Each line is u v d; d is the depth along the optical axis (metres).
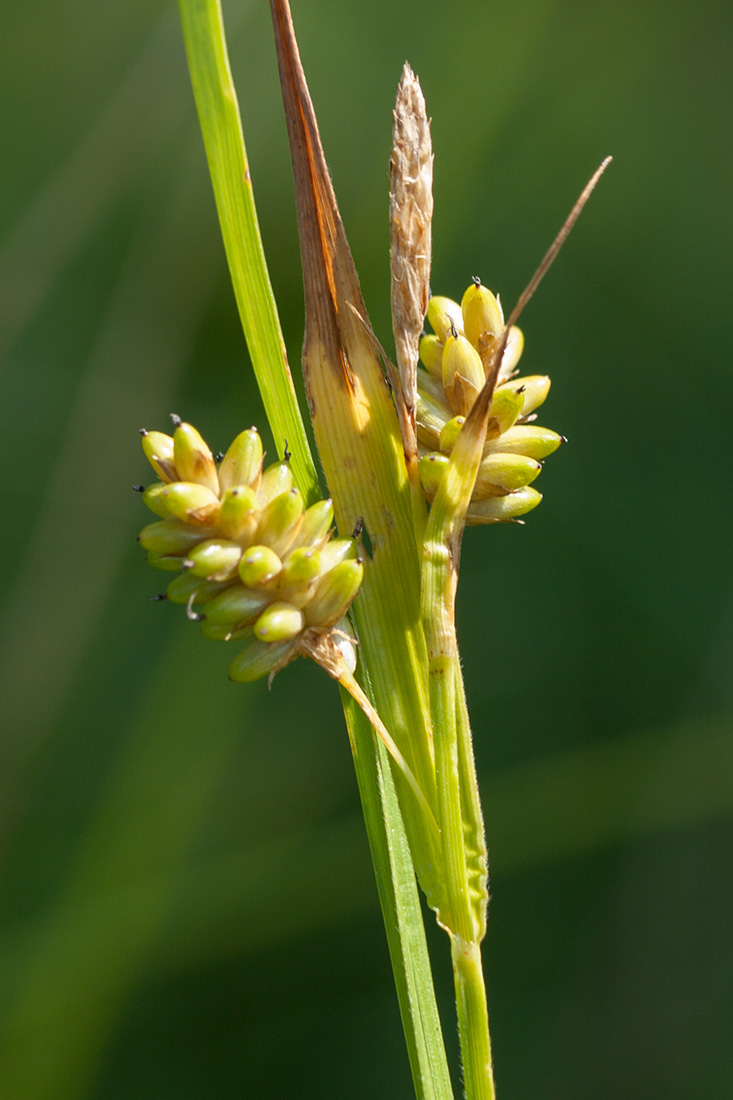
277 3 0.16
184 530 0.16
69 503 0.28
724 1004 0.28
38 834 0.27
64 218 0.28
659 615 0.31
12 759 0.27
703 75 0.34
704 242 0.34
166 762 0.24
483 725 0.30
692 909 0.29
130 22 0.32
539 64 0.32
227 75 0.16
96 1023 0.23
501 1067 0.28
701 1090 0.27
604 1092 0.28
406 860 0.16
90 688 0.28
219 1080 0.27
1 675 0.27
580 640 0.31
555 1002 0.29
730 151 0.34
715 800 0.28
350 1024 0.28
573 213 0.15
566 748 0.30
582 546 0.32
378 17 0.31
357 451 0.16
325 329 0.16
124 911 0.23
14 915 0.25
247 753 0.29
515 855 0.28
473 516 0.16
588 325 0.34
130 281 0.29
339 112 0.31
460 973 0.16
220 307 0.30
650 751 0.29
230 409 0.30
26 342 0.31
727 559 0.32
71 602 0.28
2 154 0.31
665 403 0.34
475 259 0.34
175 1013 0.27
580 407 0.34
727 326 0.34
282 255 0.30
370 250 0.29
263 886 0.27
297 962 0.28
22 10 0.32
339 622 0.16
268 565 0.15
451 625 0.16
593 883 0.30
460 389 0.16
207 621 0.16
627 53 0.33
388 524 0.16
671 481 0.33
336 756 0.29
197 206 0.30
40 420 0.30
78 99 0.32
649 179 0.34
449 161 0.30
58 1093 0.23
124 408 0.29
